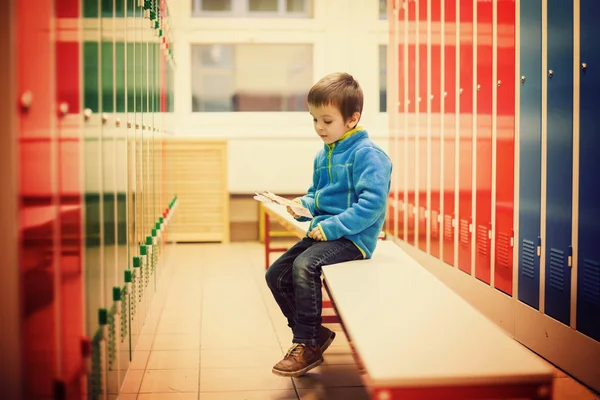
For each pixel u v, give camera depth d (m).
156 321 2.83
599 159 1.88
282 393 1.99
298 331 1.94
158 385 2.06
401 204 4.32
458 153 3.16
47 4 1.08
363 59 5.24
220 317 2.92
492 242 2.71
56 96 1.13
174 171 4.90
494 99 2.68
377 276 1.76
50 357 1.12
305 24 5.21
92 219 1.39
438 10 3.47
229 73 5.30
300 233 2.57
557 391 1.96
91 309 1.38
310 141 4.98
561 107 2.10
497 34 2.64
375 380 1.05
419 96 3.87
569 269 2.07
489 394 1.07
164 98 3.65
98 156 1.45
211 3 5.21
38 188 1.05
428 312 1.41
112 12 1.64
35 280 1.05
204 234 5.00
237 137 4.94
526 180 2.38
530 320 2.36
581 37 1.97
